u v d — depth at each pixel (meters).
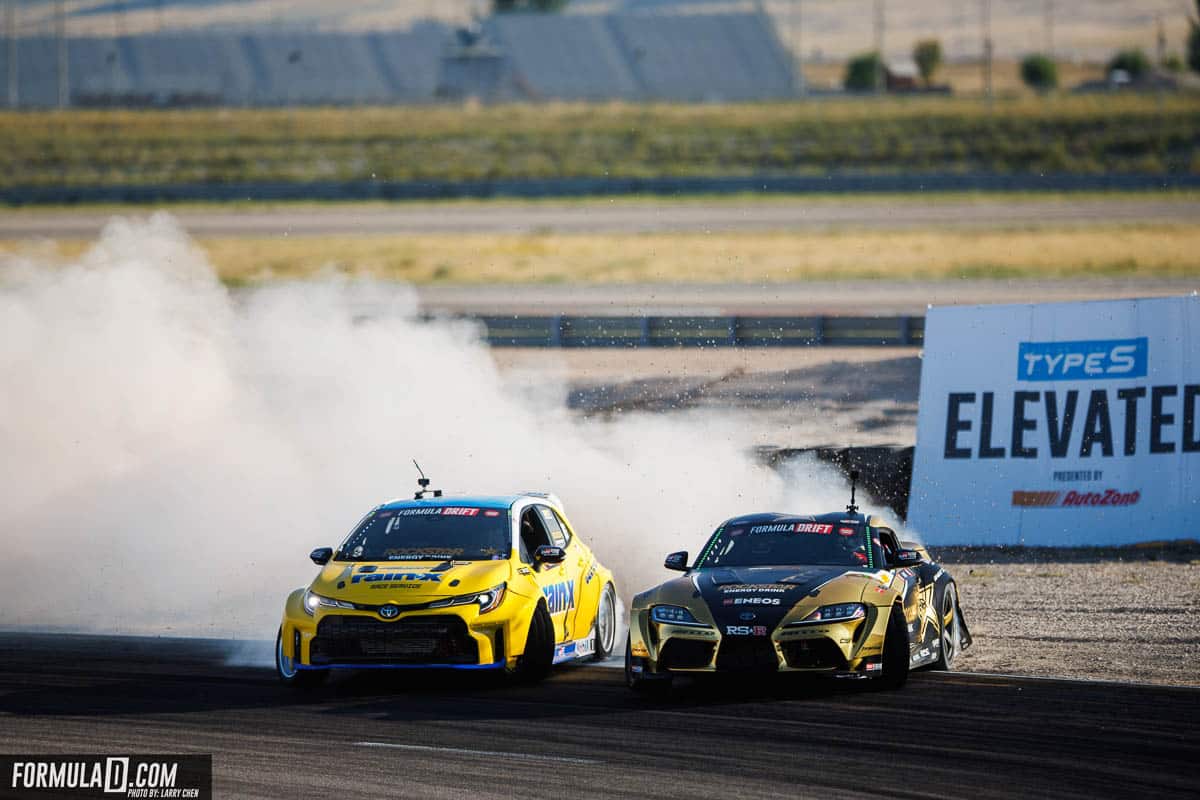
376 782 28.58
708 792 27.61
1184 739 31.69
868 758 30.16
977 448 64.81
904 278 177.25
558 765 29.80
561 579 42.03
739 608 36.72
